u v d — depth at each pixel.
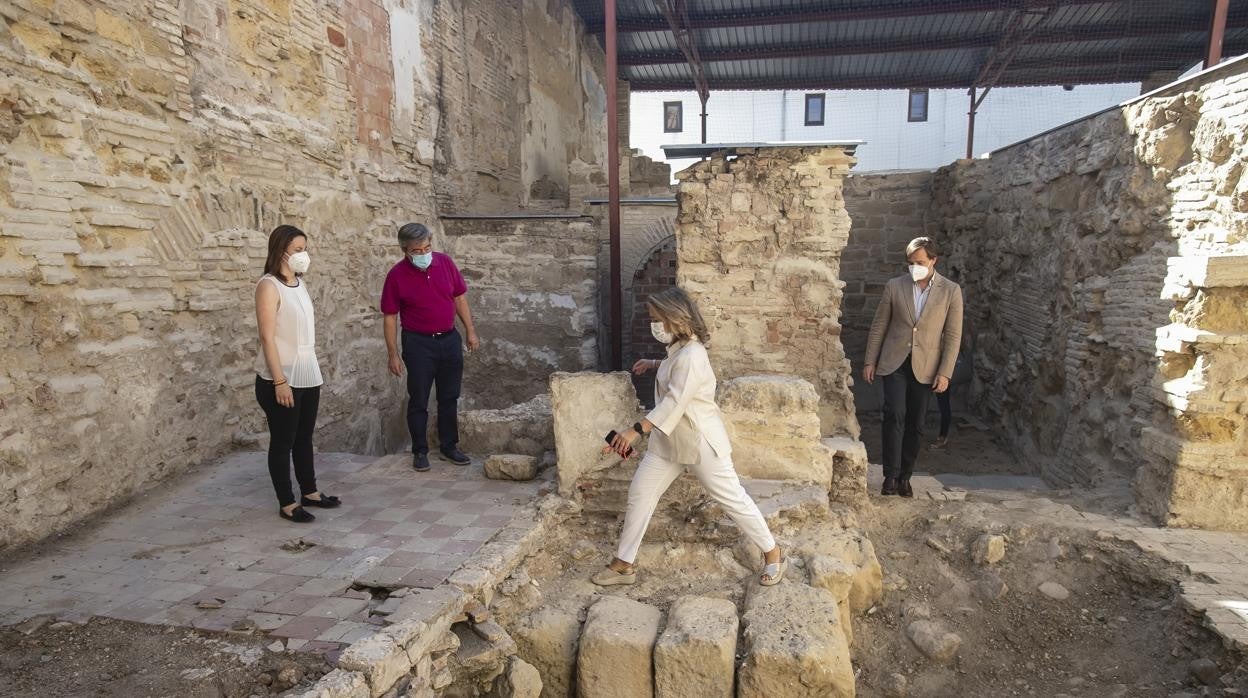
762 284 6.16
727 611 3.48
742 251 6.21
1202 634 3.60
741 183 6.15
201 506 4.40
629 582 3.86
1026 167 8.39
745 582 3.86
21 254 3.95
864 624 4.16
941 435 8.88
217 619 3.01
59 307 4.18
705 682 3.23
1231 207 4.85
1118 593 4.18
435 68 9.70
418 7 9.20
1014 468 8.08
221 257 5.60
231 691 2.59
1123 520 4.80
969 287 10.27
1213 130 5.12
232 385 5.67
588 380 4.37
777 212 6.12
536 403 5.79
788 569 3.92
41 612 3.07
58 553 3.71
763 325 6.19
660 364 3.68
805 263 6.09
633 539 3.79
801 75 15.26
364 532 3.93
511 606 3.57
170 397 5.00
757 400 4.71
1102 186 6.59
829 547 4.18
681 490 4.27
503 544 3.74
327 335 7.28
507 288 9.95
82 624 2.98
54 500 4.02
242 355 5.80
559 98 15.05
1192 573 3.98
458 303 5.32
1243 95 4.82
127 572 3.47
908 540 4.89
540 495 4.43
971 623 4.14
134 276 4.76
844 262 11.57
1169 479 4.66
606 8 8.45
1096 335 6.40
